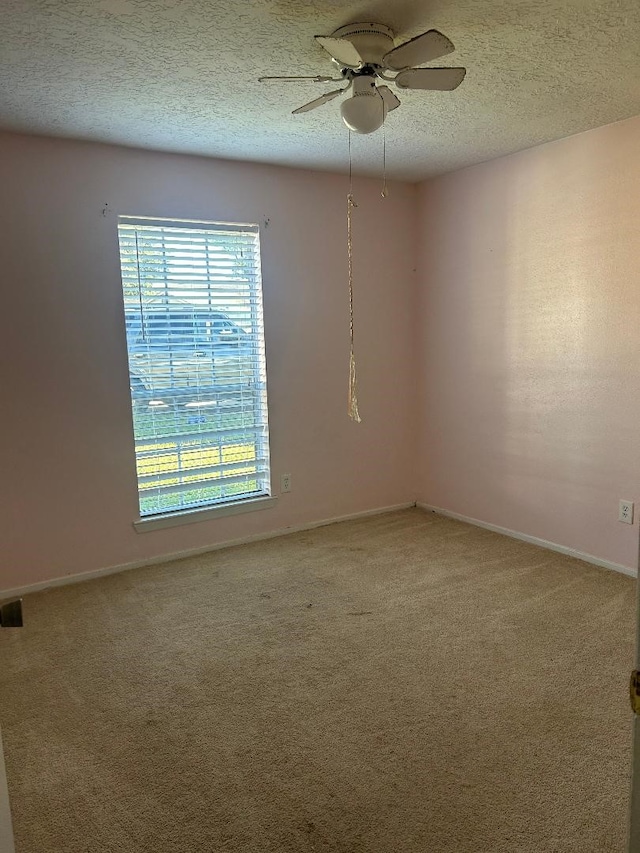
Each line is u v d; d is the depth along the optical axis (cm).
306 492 403
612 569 324
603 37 204
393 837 157
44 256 301
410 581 316
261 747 193
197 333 354
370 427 425
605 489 322
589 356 322
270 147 323
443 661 239
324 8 183
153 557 350
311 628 269
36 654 252
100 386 324
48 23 185
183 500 364
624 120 292
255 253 366
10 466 304
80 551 327
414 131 303
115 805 170
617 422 313
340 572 330
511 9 186
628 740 192
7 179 289
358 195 397
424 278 423
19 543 310
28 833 161
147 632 269
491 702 212
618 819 161
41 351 306
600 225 309
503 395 375
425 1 180
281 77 207
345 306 402
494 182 362
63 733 201
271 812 167
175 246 340
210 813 167
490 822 162
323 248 388
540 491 359
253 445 384
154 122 279
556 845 154
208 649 253
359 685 225
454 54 218
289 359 384
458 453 414
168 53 209
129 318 331
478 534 388
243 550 367
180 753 191
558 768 180
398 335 430
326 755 189
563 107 272
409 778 178
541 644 250
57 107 257
